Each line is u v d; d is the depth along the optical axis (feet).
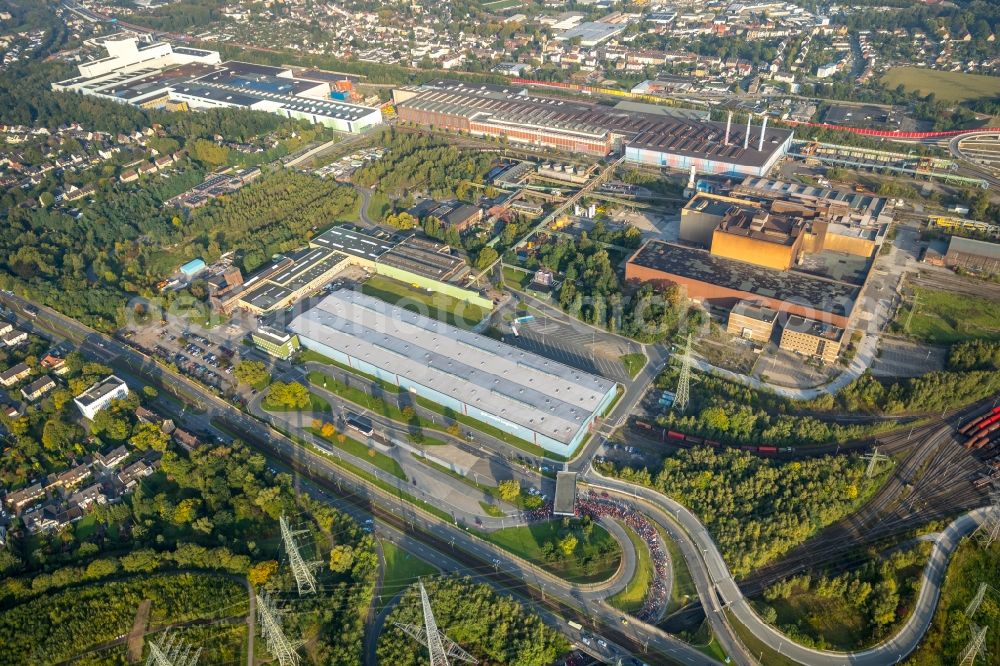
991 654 654.53
